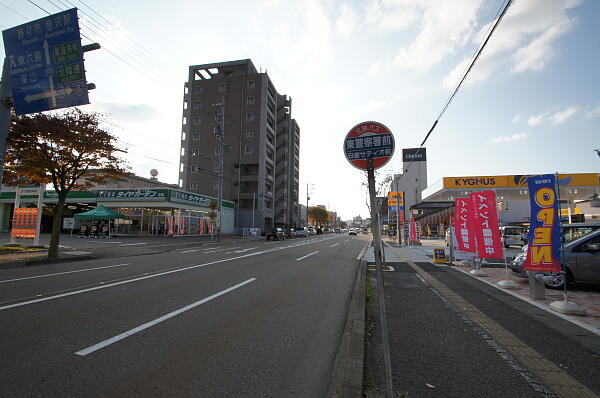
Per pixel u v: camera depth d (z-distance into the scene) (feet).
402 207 92.02
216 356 11.87
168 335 13.88
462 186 144.56
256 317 16.84
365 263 40.29
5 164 39.75
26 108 29.94
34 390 9.18
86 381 9.77
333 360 11.74
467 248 31.58
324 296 22.29
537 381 10.18
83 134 40.27
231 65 193.26
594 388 9.77
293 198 226.99
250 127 179.01
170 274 30.32
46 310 17.34
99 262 40.32
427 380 10.23
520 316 17.49
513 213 136.67
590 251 23.71
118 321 15.60
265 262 41.65
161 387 9.53
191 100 188.55
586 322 16.35
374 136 13.61
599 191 134.41
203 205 121.90
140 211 106.83
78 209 123.65
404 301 21.07
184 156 186.19
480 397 9.21
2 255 43.21
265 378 10.27
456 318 17.12
